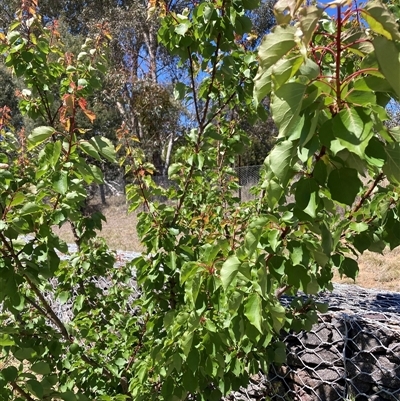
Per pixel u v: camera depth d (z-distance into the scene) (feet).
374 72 3.17
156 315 7.18
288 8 3.06
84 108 5.50
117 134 7.13
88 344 8.60
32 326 6.79
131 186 7.09
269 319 4.94
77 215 6.28
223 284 4.30
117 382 7.77
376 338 8.01
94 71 8.03
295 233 4.42
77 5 61.16
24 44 7.40
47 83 8.02
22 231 5.28
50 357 7.13
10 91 57.52
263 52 3.10
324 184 3.61
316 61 3.66
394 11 5.94
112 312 9.05
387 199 5.76
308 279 4.37
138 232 7.09
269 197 4.03
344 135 3.05
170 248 6.91
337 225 6.30
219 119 9.39
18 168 7.02
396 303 9.69
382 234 6.27
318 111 3.16
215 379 6.57
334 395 8.42
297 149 3.43
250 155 48.32
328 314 8.69
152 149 47.96
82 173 5.70
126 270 9.37
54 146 5.26
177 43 7.02
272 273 4.41
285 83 3.12
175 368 5.66
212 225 7.97
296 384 9.04
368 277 18.98
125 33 53.31
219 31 6.69
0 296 5.10
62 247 5.72
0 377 4.48
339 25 3.07
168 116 46.50
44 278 5.85
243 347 5.98
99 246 9.00
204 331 5.20
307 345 8.95
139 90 46.14
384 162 3.18
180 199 7.66
